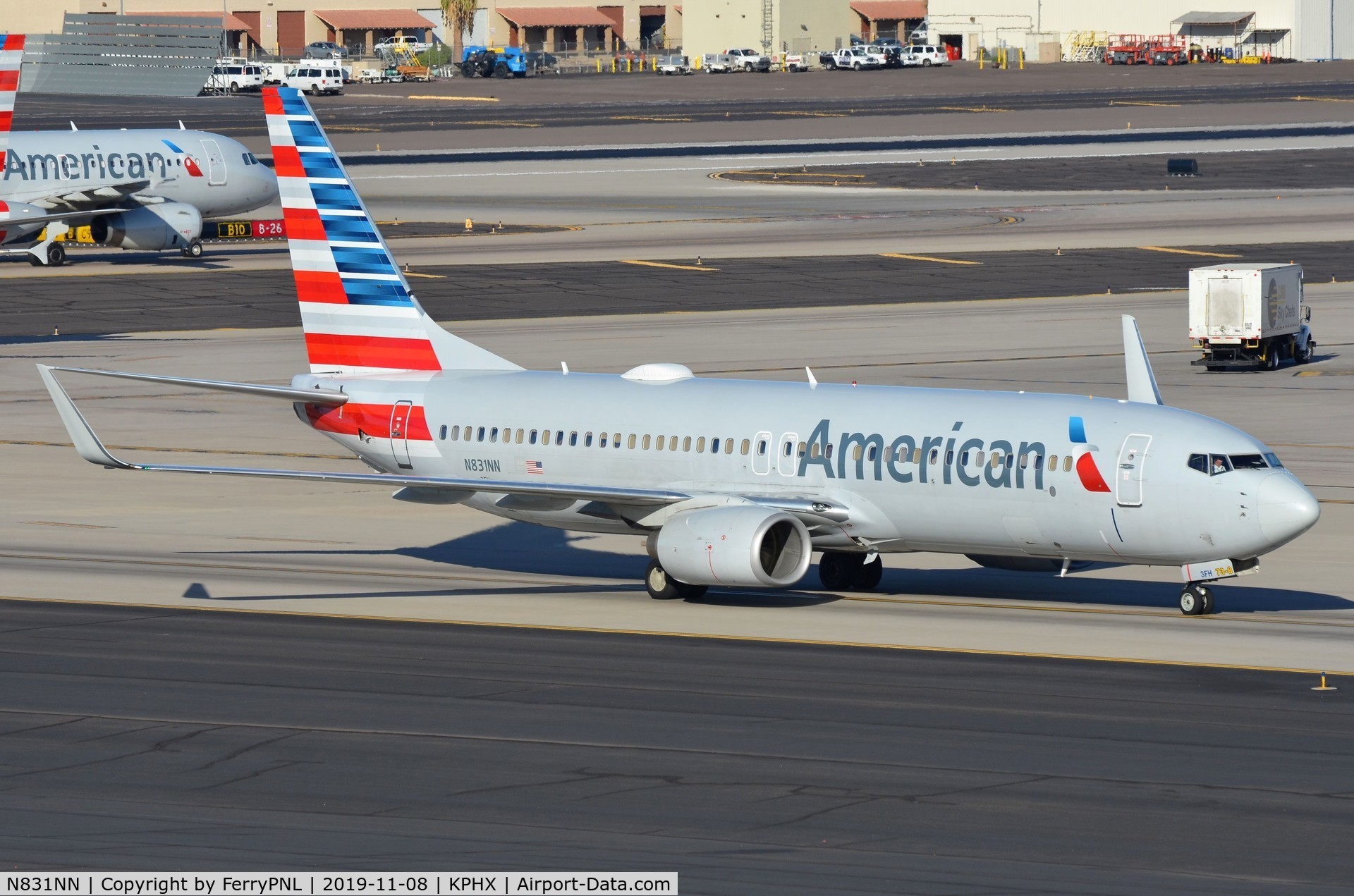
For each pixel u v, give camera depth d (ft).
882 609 476.95
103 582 504.84
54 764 325.62
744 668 402.72
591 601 487.20
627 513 499.92
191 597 486.38
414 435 534.37
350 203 549.13
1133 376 495.41
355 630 445.78
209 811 297.12
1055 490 449.48
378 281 552.00
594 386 520.83
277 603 480.23
